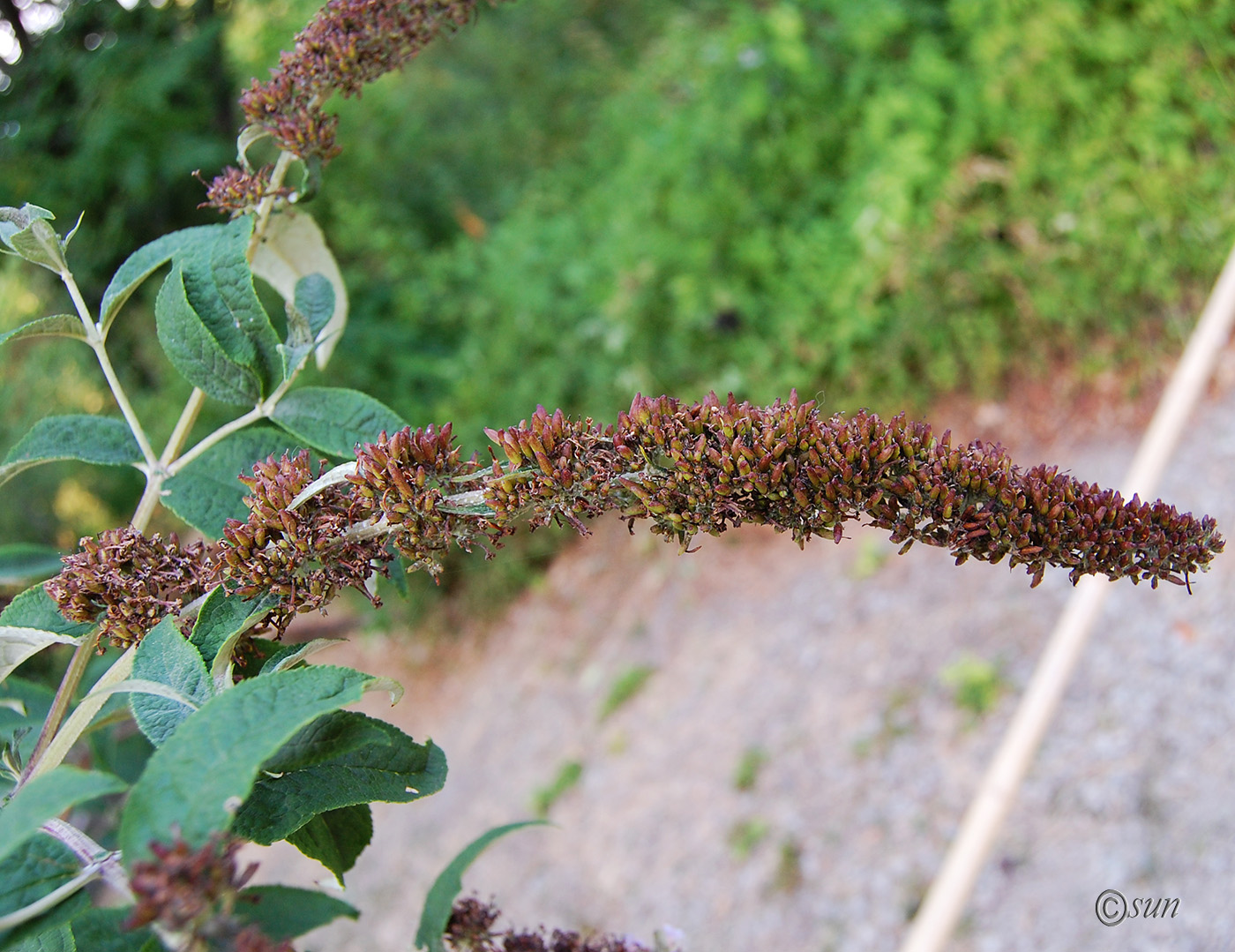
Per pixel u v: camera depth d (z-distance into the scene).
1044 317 4.41
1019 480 0.80
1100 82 4.26
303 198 1.06
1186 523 0.80
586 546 5.67
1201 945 2.63
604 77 7.16
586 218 5.59
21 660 0.86
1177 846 2.88
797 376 4.72
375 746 0.80
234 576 0.78
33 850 0.65
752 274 4.84
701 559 5.07
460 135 7.14
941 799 3.37
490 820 4.59
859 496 0.77
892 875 3.27
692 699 4.41
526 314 5.36
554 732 4.81
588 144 6.39
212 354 0.93
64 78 6.45
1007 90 4.37
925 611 4.02
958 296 4.45
